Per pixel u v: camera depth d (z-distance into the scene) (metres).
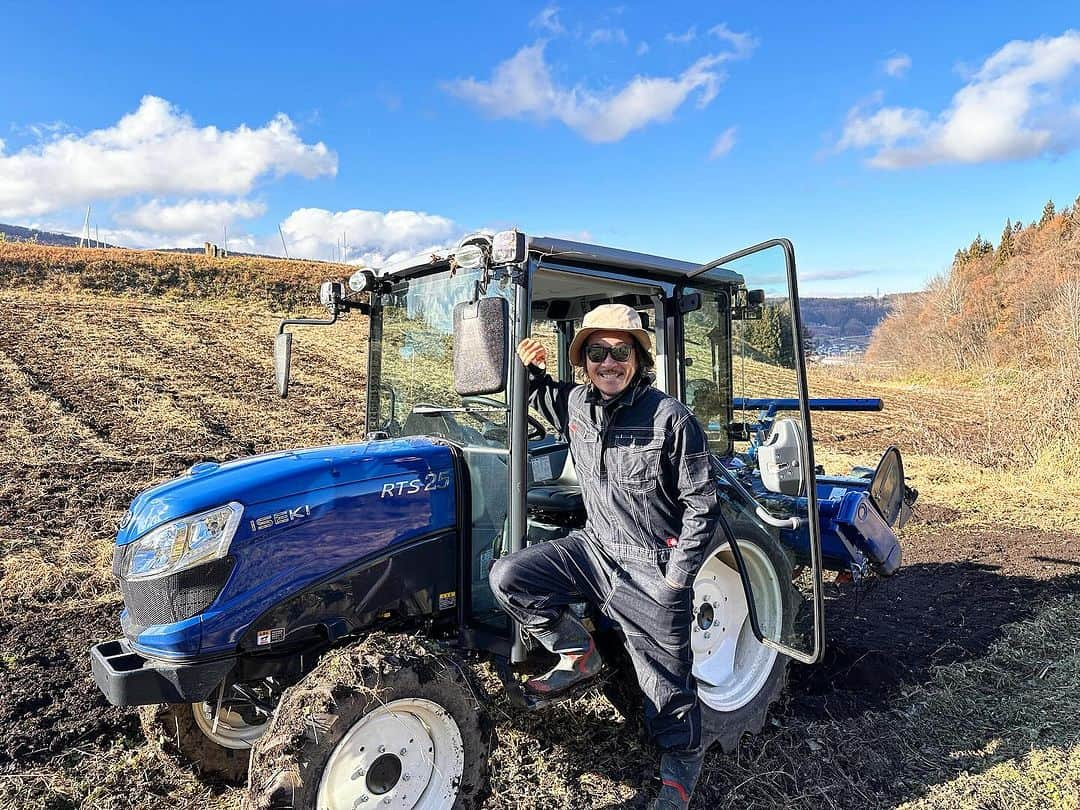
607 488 2.77
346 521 2.80
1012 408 12.18
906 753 3.37
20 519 6.83
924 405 23.02
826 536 4.08
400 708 2.51
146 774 3.20
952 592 5.52
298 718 2.35
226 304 26.67
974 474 10.13
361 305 3.86
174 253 34.06
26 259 27.12
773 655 3.52
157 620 2.55
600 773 3.18
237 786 3.17
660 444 2.66
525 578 2.76
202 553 2.53
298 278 30.98
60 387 13.29
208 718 3.15
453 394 3.27
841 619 4.96
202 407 12.78
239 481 2.71
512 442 2.90
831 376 36.03
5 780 3.10
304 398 14.29
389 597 2.90
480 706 2.70
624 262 3.24
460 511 3.09
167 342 18.88
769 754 3.36
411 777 2.55
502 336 2.66
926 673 4.13
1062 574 5.92
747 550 3.38
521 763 3.22
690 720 2.81
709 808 3.00
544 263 3.09
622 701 3.29
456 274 3.25
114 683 2.44
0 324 18.48
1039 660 4.29
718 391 3.74
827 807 3.01
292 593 2.68
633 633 2.81
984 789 3.09
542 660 3.08
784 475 2.95
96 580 5.41
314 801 2.33
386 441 3.28
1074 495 8.93
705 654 3.41
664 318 3.53
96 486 8.04
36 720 3.53
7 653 4.25
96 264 28.30
